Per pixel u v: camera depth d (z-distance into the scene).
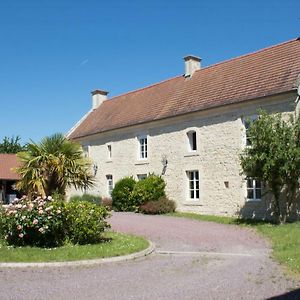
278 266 8.64
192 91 21.48
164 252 10.52
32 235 10.48
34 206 10.50
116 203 22.17
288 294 6.56
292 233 12.64
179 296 6.54
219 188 18.59
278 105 16.47
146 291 6.86
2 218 10.63
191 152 20.00
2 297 6.45
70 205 10.92
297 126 14.68
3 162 33.41
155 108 22.94
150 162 22.33
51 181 14.31
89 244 10.83
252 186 17.59
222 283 7.33
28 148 14.60
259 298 6.37
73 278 7.81
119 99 28.39
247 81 18.70
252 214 17.22
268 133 14.56
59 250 9.93
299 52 17.75
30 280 7.62
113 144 25.20
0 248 10.02
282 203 15.91
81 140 28.05
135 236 12.53
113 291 6.87
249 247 11.15
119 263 9.21
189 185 20.27
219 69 21.39
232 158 18.09
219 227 15.16
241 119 17.89
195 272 8.28
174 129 21.05
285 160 14.32
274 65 18.27
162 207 19.81
